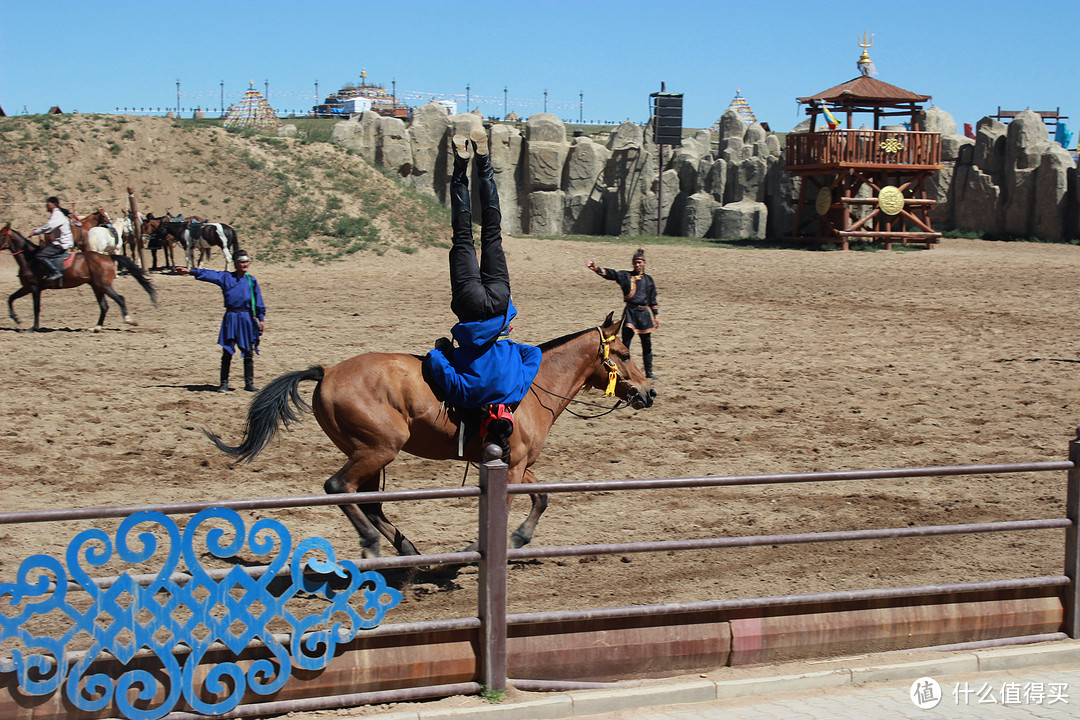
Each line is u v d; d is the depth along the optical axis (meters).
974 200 39.97
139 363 14.92
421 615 6.16
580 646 5.10
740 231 38.91
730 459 10.12
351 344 16.81
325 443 10.62
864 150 34.88
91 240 26.69
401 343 16.97
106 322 19.58
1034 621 5.84
